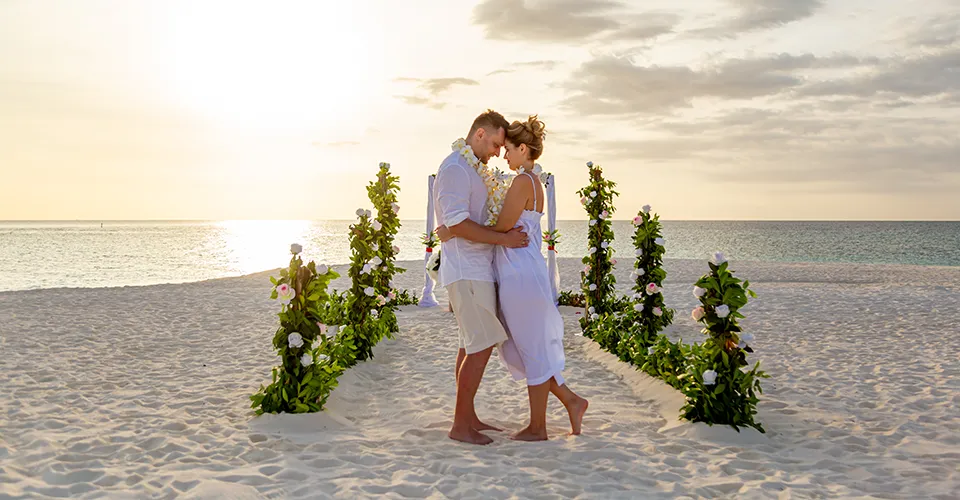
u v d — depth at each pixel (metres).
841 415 5.06
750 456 4.06
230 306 12.55
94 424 4.61
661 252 8.16
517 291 4.27
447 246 4.38
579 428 4.47
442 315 11.42
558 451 4.05
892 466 3.86
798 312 11.41
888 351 7.75
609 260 9.25
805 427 4.75
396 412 5.16
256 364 7.03
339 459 3.86
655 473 3.66
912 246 60.34
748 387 4.68
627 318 8.24
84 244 59.19
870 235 98.31
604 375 6.66
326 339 6.31
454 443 4.26
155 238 80.25
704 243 68.94
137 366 6.86
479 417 5.02
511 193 4.25
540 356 4.32
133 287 16.52
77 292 14.89
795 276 20.12
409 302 13.23
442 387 6.00
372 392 5.87
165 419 4.74
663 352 6.04
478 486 3.39
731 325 4.64
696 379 4.74
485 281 4.29
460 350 4.70
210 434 4.37
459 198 4.23
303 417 4.61
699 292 4.71
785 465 3.87
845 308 11.87
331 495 3.25
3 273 26.44
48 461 3.72
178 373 6.52
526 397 5.64
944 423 4.80
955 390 5.79
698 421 4.68
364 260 7.49
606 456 3.96
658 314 8.08
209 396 5.50
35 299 13.19
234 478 3.45
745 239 82.25
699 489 3.41
